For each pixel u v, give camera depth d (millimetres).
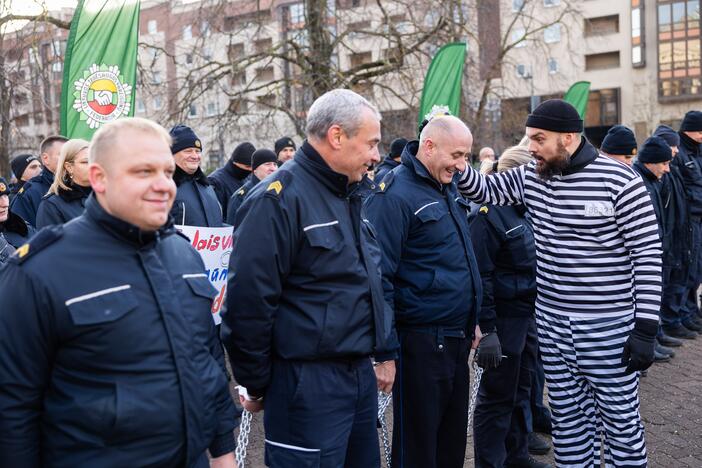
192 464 1941
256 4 15141
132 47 5504
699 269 7695
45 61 12523
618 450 3309
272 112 15172
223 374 2123
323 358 2508
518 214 3900
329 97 2578
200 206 4660
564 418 3477
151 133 1895
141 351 1832
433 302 3271
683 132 7348
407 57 15672
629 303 3258
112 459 1782
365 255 2637
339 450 2527
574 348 3334
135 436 1800
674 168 7078
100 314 1786
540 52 21297
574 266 3285
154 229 1906
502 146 20266
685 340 7336
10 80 11766
